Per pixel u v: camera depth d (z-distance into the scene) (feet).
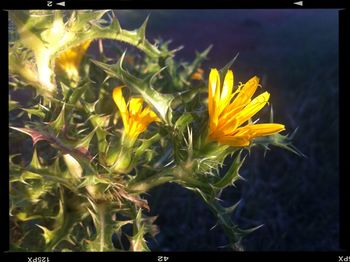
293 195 0.88
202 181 0.33
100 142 0.35
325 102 1.04
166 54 0.47
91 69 0.44
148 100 0.34
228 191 0.88
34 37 0.35
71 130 0.35
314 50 1.40
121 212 0.35
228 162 0.54
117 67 0.34
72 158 0.34
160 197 0.83
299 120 1.00
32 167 0.34
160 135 0.35
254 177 0.88
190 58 1.30
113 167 0.34
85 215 0.36
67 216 0.36
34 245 0.38
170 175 0.34
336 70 1.18
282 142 0.38
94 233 0.36
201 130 0.33
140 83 0.34
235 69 1.26
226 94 0.33
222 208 0.36
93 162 0.34
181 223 0.82
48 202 0.38
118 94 0.34
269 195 0.87
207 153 0.33
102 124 0.36
